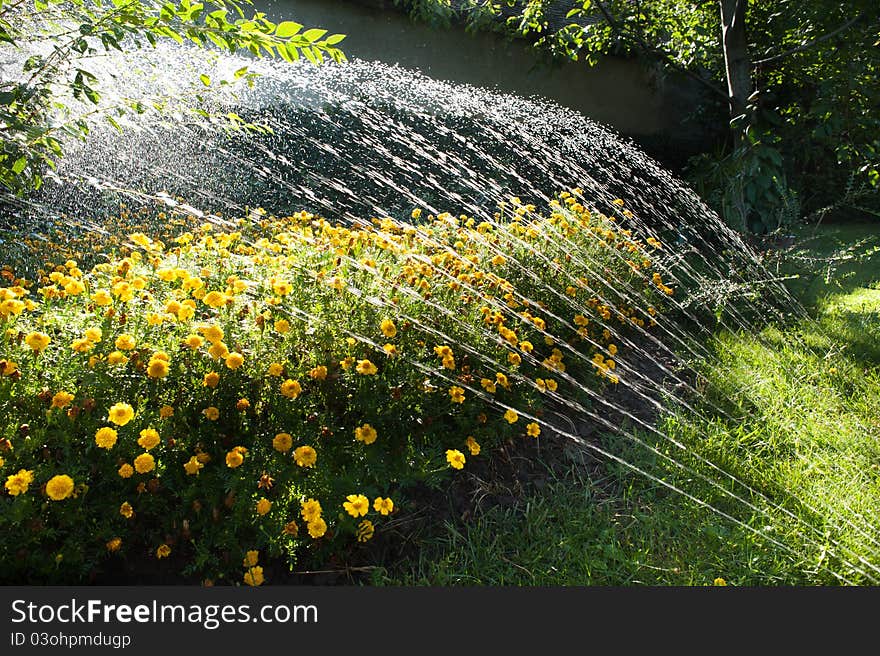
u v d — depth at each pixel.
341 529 1.86
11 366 1.82
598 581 1.99
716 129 11.05
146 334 2.09
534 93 10.80
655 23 9.22
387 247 3.12
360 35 8.89
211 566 1.79
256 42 2.71
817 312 4.70
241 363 2.00
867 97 6.82
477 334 2.73
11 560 1.64
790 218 6.24
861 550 2.12
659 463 2.60
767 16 8.30
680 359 3.69
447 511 2.23
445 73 9.82
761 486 2.48
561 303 3.54
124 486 1.81
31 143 2.71
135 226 4.66
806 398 3.21
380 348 2.37
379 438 2.21
